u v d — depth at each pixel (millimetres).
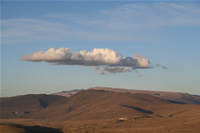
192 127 186625
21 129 177125
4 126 176500
